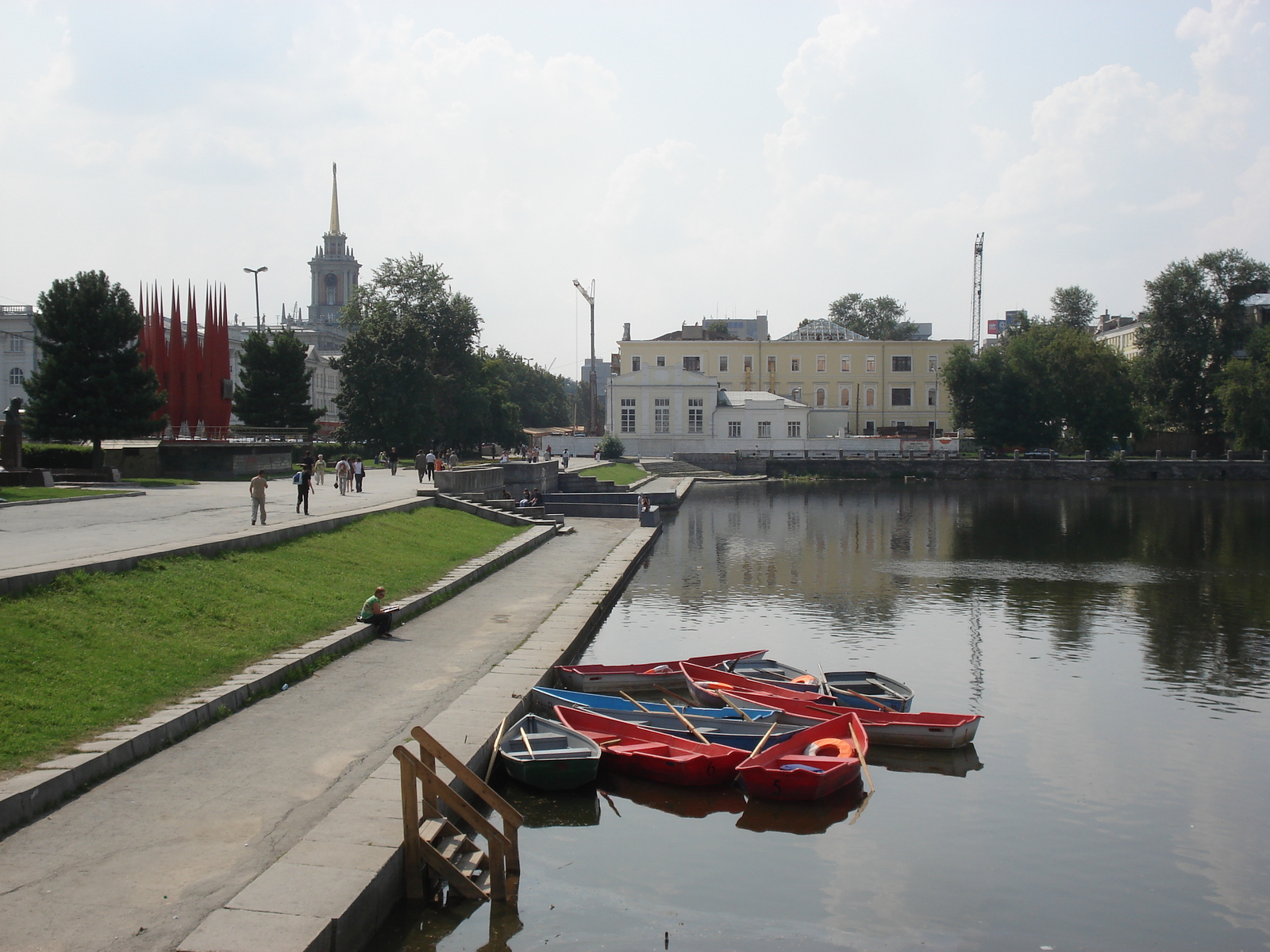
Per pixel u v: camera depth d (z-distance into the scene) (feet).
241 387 262.47
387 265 292.61
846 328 542.98
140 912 29.30
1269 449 334.85
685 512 223.92
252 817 36.70
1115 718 64.95
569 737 51.19
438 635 74.02
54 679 46.16
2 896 30.01
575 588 100.94
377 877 32.35
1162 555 152.15
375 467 256.52
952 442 390.21
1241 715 65.87
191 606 62.49
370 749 45.16
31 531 89.97
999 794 50.80
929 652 84.43
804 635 90.79
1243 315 370.32
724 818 46.70
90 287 168.55
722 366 448.24
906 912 38.04
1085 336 369.50
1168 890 40.50
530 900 37.68
